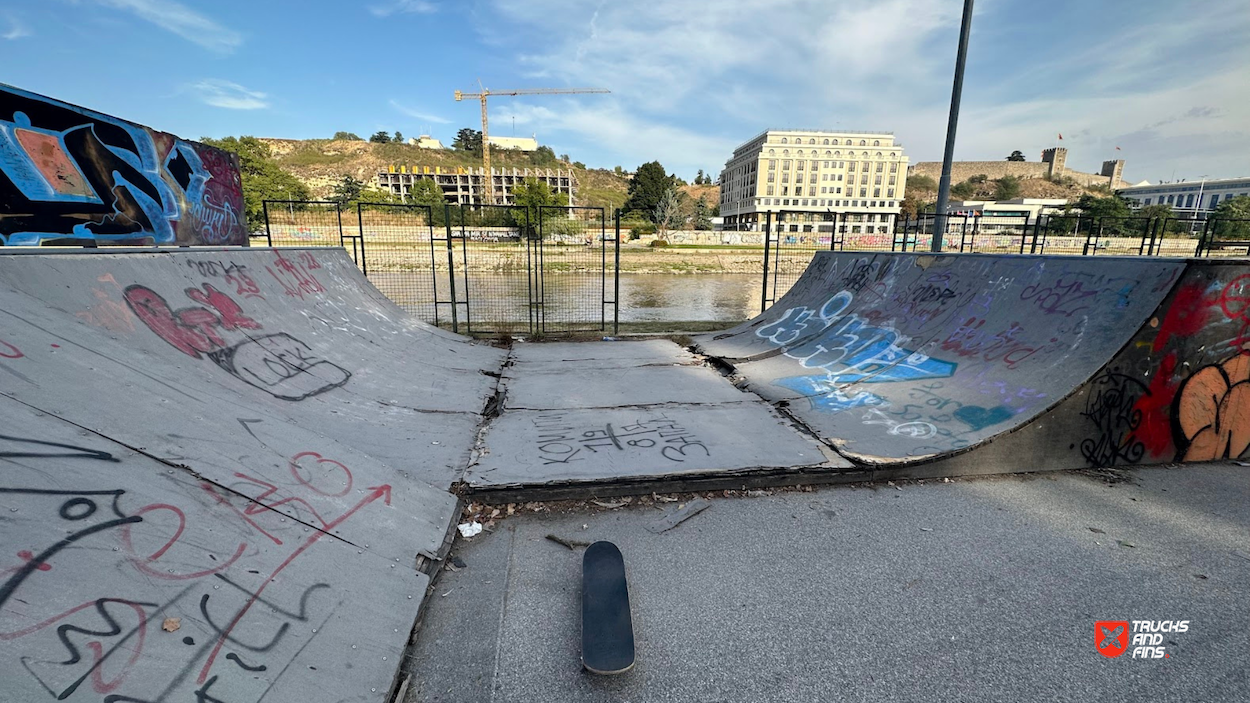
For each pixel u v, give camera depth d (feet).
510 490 11.61
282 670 6.07
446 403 16.89
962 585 9.07
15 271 9.29
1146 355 13.46
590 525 10.95
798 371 20.83
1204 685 7.02
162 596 5.96
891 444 13.92
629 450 13.70
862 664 7.30
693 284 67.00
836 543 10.36
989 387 15.31
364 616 7.38
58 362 8.17
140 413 8.31
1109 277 14.88
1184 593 8.91
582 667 7.20
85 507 6.22
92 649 5.09
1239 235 79.97
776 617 8.23
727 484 12.41
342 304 22.27
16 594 5.00
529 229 30.53
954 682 7.02
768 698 6.73
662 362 23.80
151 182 19.70
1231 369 14.11
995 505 11.91
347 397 15.02
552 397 18.31
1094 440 13.70
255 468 8.71
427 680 6.94
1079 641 7.78
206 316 13.73
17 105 14.57
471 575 9.25
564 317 39.14
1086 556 9.95
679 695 6.77
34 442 6.49
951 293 20.43
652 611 8.34
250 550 7.24
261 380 13.16
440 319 36.73
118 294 11.36
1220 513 11.62
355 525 8.88
